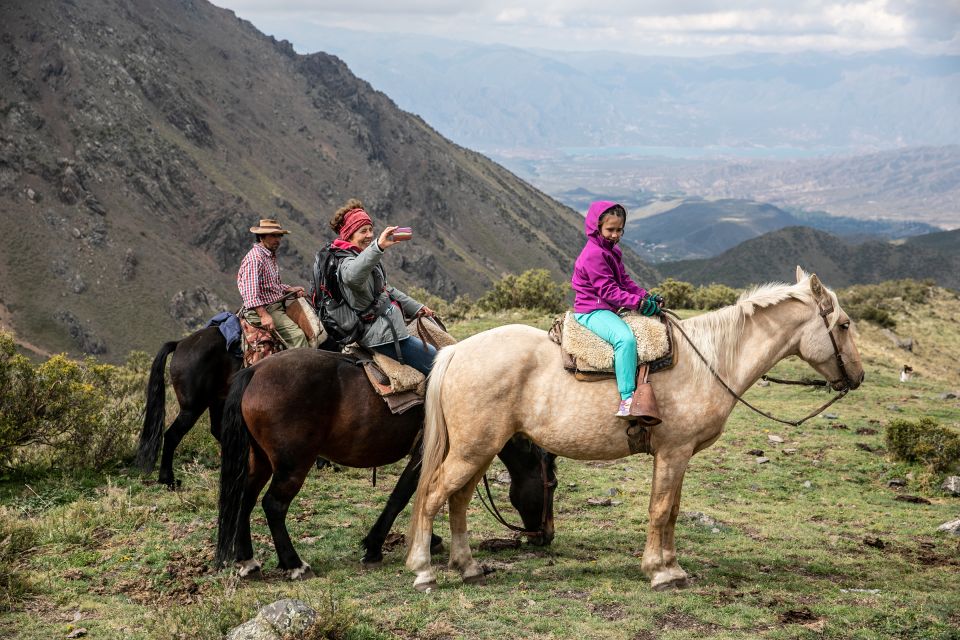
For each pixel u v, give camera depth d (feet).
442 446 21.80
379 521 23.02
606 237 21.22
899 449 42.29
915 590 22.22
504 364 21.08
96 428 33.32
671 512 22.08
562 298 111.45
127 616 18.84
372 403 21.85
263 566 22.47
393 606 19.65
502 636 18.11
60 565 22.31
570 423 21.01
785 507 33.94
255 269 27.40
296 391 20.93
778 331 22.27
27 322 492.54
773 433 48.93
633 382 20.45
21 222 565.12
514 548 25.53
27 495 29.37
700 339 21.50
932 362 136.87
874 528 30.58
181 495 28.55
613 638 18.06
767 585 22.17
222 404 31.09
